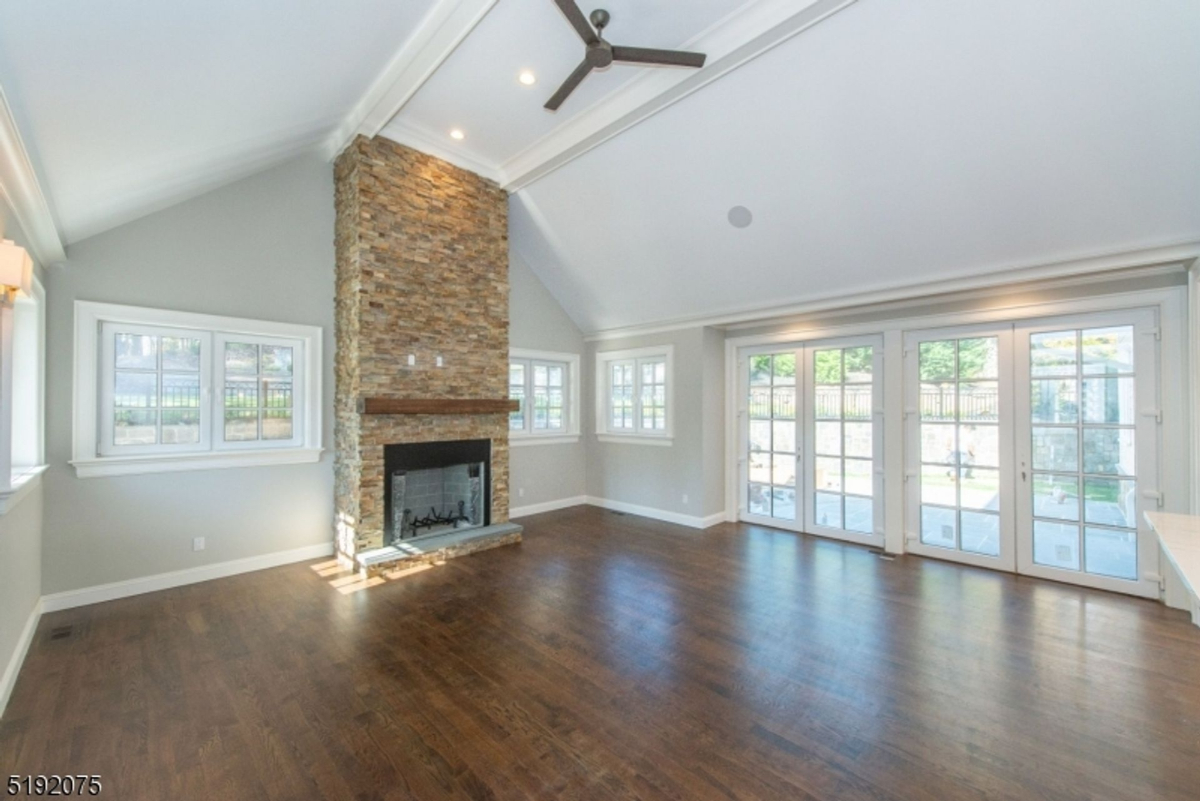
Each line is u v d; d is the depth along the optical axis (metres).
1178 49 2.36
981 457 4.36
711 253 4.75
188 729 2.22
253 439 4.26
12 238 2.60
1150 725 2.25
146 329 3.79
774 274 4.68
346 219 4.38
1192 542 2.05
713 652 2.91
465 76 3.45
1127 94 2.58
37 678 2.60
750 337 5.79
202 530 3.99
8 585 2.49
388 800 1.84
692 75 3.17
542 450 6.51
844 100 3.10
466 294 4.88
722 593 3.80
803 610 3.49
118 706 2.38
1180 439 3.50
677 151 3.91
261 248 4.24
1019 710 2.36
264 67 2.62
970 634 3.12
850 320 5.03
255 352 4.27
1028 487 4.14
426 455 4.67
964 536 4.46
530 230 5.66
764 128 3.46
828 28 2.77
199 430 4.02
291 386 4.46
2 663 2.39
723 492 6.02
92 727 2.22
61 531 3.44
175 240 3.86
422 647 2.97
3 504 2.19
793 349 5.56
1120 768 1.99
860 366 5.07
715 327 5.86
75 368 3.47
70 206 2.96
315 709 2.37
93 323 3.54
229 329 4.07
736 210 4.18
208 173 3.64
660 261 5.14
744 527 5.74
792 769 1.99
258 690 2.52
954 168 3.23
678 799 1.84
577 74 2.64
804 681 2.61
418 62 3.14
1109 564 3.81
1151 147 2.76
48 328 3.39
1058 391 4.02
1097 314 3.82
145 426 3.79
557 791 1.88
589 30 2.40
